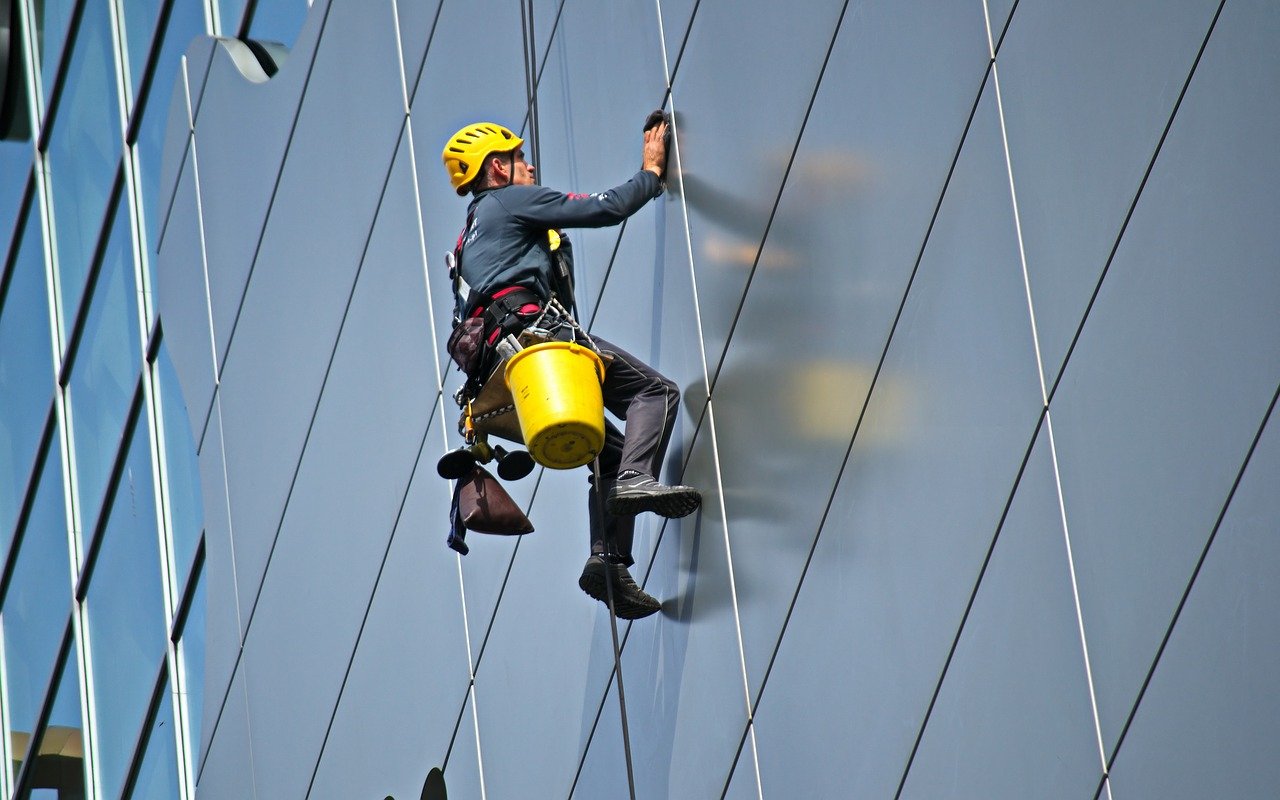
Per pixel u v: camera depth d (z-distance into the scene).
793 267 24.17
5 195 58.19
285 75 40.47
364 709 34.53
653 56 27.59
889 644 21.59
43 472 53.81
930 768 20.64
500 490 24.38
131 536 47.47
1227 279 17.83
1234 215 17.84
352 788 34.47
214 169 43.50
